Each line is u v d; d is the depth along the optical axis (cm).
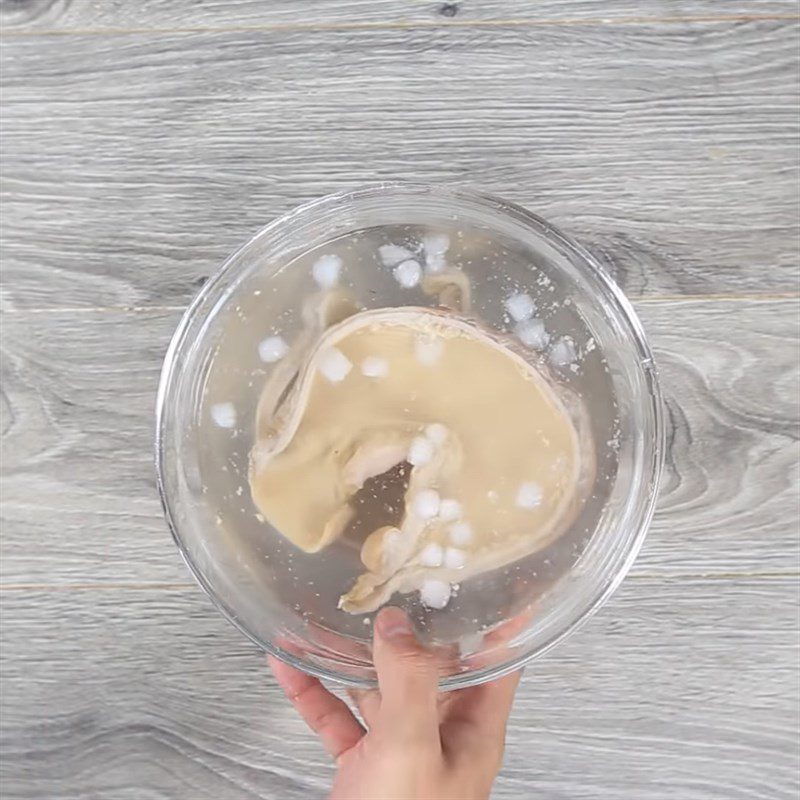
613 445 59
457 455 57
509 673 59
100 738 66
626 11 65
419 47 65
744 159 65
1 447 65
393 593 58
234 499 58
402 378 57
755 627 66
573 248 59
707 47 65
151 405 65
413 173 65
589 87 65
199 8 65
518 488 57
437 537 57
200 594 66
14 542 65
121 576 66
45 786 67
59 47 65
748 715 67
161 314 65
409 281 59
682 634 66
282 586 58
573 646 67
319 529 57
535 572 58
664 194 65
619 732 67
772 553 66
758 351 66
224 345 59
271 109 65
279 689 67
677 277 66
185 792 67
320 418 57
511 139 65
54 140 65
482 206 60
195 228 65
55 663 66
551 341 58
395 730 53
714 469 66
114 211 65
